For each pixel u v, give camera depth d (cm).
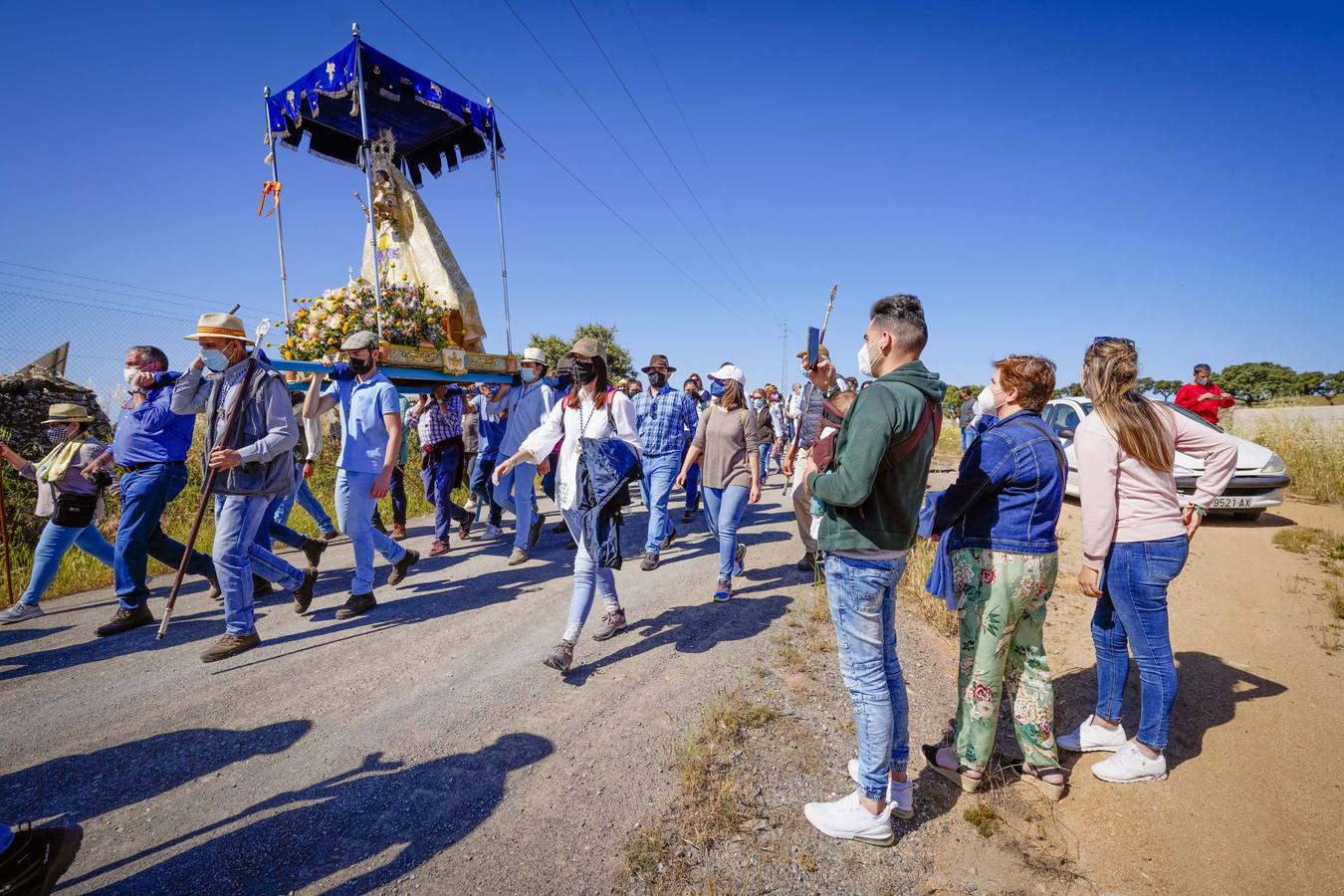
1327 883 209
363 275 938
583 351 376
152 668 366
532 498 596
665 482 558
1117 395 260
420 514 890
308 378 688
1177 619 462
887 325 223
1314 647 409
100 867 212
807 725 304
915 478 215
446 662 374
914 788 262
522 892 202
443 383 695
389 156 902
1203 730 311
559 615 453
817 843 227
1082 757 291
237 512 375
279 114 848
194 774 264
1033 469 238
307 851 220
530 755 278
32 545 648
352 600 448
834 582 227
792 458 536
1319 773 273
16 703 325
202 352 369
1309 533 710
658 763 272
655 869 212
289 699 329
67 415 445
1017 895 206
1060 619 465
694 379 974
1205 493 267
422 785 256
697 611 460
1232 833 236
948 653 393
